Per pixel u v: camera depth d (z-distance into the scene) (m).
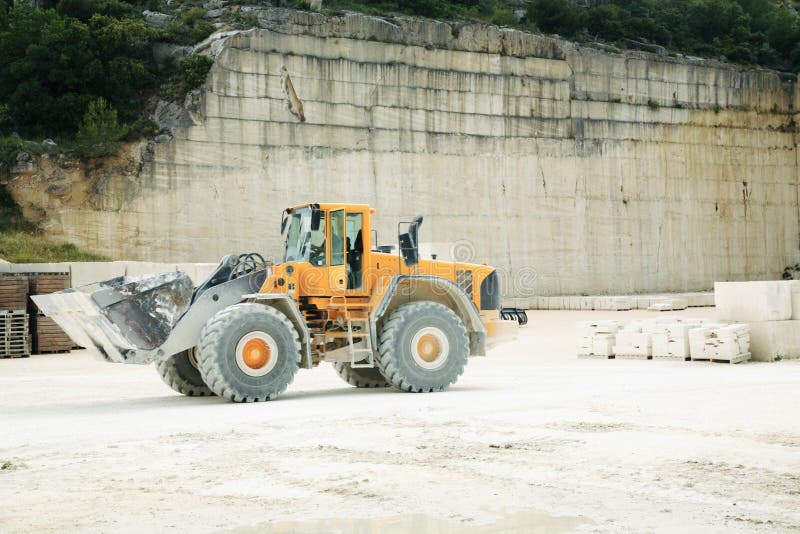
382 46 46.69
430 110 47.94
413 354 14.17
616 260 53.62
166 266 29.81
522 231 50.47
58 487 7.50
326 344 14.84
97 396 15.43
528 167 50.88
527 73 51.06
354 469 7.91
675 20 66.94
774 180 60.16
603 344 22.33
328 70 45.12
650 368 19.05
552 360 22.31
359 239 14.72
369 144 46.09
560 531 5.83
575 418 10.55
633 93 54.69
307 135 44.41
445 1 58.91
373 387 16.16
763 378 15.55
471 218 48.88
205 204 41.62
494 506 6.52
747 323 20.70
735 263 58.25
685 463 7.85
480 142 49.41
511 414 11.06
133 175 40.38
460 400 12.79
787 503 6.48
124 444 9.58
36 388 16.98
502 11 58.19
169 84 43.47
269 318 13.34
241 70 42.94
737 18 67.75
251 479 7.63
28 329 26.05
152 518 6.39
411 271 14.95
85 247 39.09
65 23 43.66
